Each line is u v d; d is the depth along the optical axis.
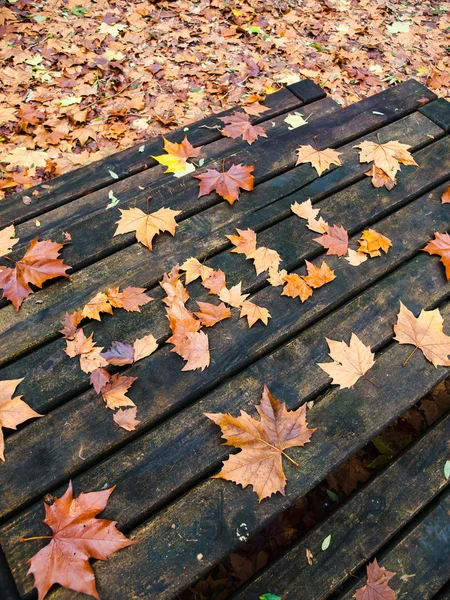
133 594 0.59
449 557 0.71
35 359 0.76
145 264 0.87
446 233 0.94
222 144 1.10
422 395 0.76
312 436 0.71
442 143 1.08
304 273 0.88
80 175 1.04
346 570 0.70
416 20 2.37
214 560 0.62
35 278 0.83
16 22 1.95
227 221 0.94
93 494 0.64
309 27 2.21
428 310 0.85
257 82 1.90
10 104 1.65
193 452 0.69
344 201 0.97
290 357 0.78
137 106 1.71
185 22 2.12
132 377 0.74
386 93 1.19
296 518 0.96
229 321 0.81
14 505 0.64
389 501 0.75
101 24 2.02
